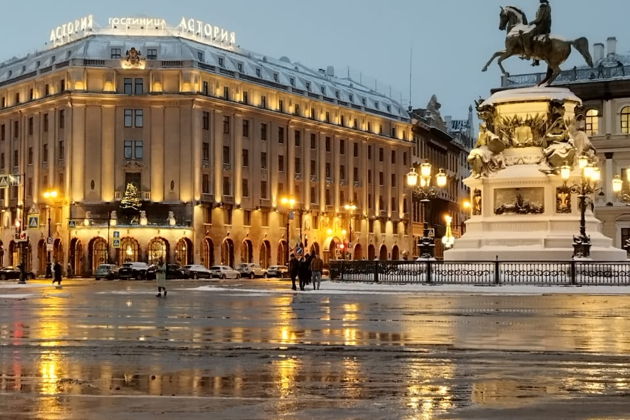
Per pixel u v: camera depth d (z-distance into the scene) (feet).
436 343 55.88
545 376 41.27
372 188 396.37
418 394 36.24
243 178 330.13
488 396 35.70
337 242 351.25
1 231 336.49
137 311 90.53
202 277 281.54
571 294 121.29
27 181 326.24
